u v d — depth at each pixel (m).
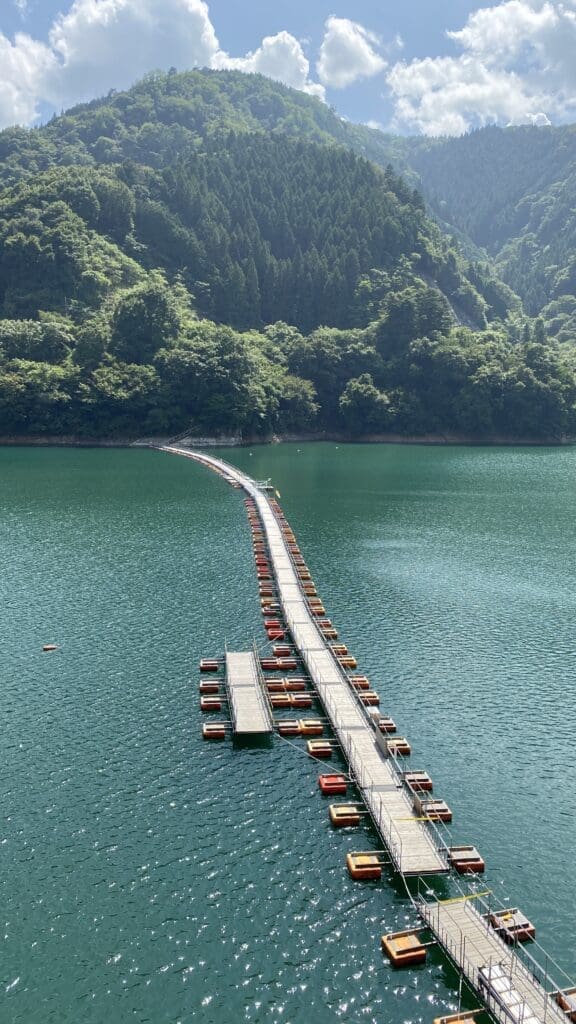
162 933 45.78
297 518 150.88
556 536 137.12
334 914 47.25
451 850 52.00
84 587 106.44
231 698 72.06
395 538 135.38
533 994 40.88
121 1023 40.44
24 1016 40.69
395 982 42.69
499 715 71.62
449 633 90.94
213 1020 40.56
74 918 46.81
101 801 58.06
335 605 100.25
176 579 110.25
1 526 141.25
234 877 50.19
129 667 80.88
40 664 81.44
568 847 53.88
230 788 59.78
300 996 41.91
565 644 87.94
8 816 56.19
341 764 63.25
